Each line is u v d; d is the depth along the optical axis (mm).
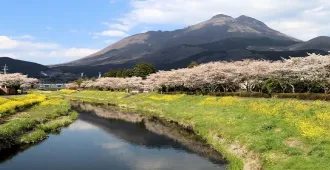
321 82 42375
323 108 27156
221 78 64500
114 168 21484
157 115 48344
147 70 130625
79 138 32062
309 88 48031
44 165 22031
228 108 38719
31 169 21016
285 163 16781
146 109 57469
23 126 30828
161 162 22656
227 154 22766
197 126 33000
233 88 67812
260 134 23188
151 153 25438
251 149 20844
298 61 46906
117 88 127000
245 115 31406
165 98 68250
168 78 86000
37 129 33375
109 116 52031
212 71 65188
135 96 89125
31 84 138625
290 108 29422
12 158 23672
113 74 156250
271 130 23406
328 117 23250
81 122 44312
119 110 62625
